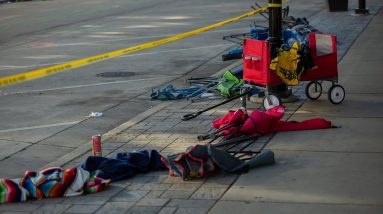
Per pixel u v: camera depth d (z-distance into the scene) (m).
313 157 7.32
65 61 16.19
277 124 8.47
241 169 6.86
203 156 6.78
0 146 8.71
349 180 6.52
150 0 35.94
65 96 12.01
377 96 10.36
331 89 9.84
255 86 9.87
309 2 29.50
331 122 8.83
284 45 10.02
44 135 9.24
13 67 15.62
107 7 32.44
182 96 11.14
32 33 22.83
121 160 7.04
